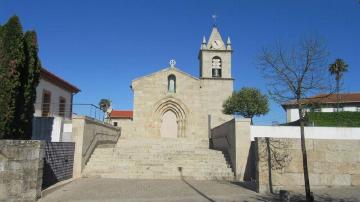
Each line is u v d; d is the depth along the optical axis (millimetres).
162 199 13664
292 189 14875
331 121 34250
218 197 14031
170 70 42438
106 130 28734
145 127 41250
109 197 14102
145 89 42094
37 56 15328
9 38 13562
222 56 50969
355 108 51531
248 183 18359
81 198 13828
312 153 15117
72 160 20000
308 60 14305
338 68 53438
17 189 12680
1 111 13086
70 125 22562
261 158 15016
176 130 41906
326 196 13523
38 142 13195
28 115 14695
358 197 13250
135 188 16453
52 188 15141
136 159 22438
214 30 52438
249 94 45219
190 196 14336
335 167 15117
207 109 48281
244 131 20641
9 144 12719
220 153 24109
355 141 15320
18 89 13773
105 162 21844
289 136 26016
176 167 21219
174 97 41969
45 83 30969
